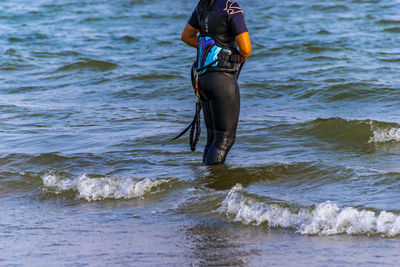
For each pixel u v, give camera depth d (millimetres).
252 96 42094
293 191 19938
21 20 95938
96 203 20094
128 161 25297
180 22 95750
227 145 23500
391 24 79188
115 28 88812
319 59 56531
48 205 20109
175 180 21312
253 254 14648
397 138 27562
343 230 16016
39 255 15117
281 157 25172
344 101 38812
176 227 17125
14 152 27094
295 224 16672
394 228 15609
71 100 43156
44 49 69438
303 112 36156
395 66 51094
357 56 57156
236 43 22281
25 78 52906
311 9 99062
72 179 22219
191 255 14734
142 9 111750
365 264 13734
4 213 19328
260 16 94562
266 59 58656
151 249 15320
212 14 21844
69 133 31875
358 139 27859
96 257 14820
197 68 22391
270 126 30906
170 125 33469
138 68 56656
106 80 50781
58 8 110188
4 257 15055
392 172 20891
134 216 18391
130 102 42250
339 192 19469
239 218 17500
